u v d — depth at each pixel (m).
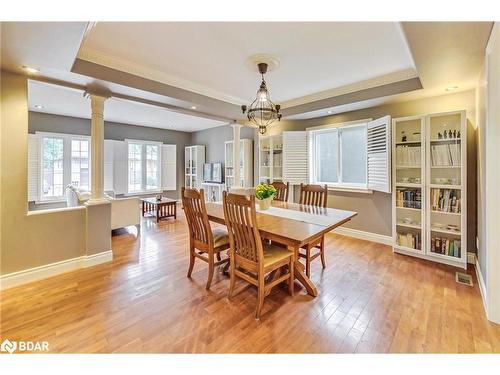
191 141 8.30
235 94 3.93
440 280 2.64
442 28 1.77
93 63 2.57
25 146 2.52
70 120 5.88
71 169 5.95
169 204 5.75
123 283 2.56
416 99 3.44
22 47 1.94
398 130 3.52
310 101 4.08
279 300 2.26
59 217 2.77
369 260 3.20
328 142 4.70
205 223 2.41
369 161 3.91
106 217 3.12
